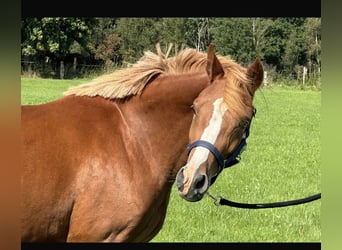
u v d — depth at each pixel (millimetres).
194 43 30188
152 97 3486
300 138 13086
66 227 3316
